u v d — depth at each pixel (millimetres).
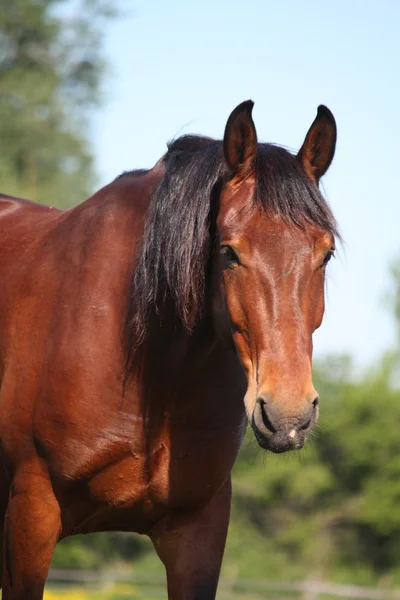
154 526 6996
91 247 6844
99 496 6656
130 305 6586
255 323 5770
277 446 5578
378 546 50562
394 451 50812
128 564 50094
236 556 49094
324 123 6320
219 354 6617
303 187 5996
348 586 48188
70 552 46281
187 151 6727
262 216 5891
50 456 6578
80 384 6516
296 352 5680
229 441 6770
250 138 6129
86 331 6598
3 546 6953
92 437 6512
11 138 30969
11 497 6742
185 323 6328
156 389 6562
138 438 6566
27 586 6625
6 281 7254
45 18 31281
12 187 29672
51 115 31438
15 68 31125
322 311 5996
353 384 53062
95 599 25750
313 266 5840
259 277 5781
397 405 51531
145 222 6664
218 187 6383
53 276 6930
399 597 36594
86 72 32031
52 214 7891
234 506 50625
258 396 5664
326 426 46625
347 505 50812
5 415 6789
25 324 6875
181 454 6668
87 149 32406
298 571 49094
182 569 6898
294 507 51094
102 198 7141
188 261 6254
